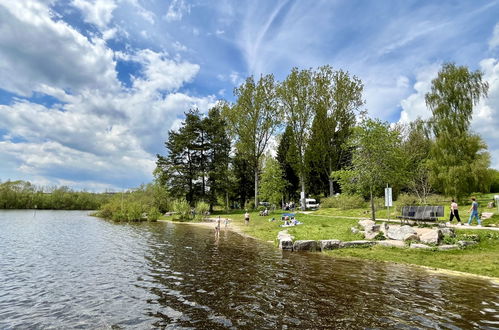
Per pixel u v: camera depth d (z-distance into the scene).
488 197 37.81
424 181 36.28
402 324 6.86
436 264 13.04
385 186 26.23
